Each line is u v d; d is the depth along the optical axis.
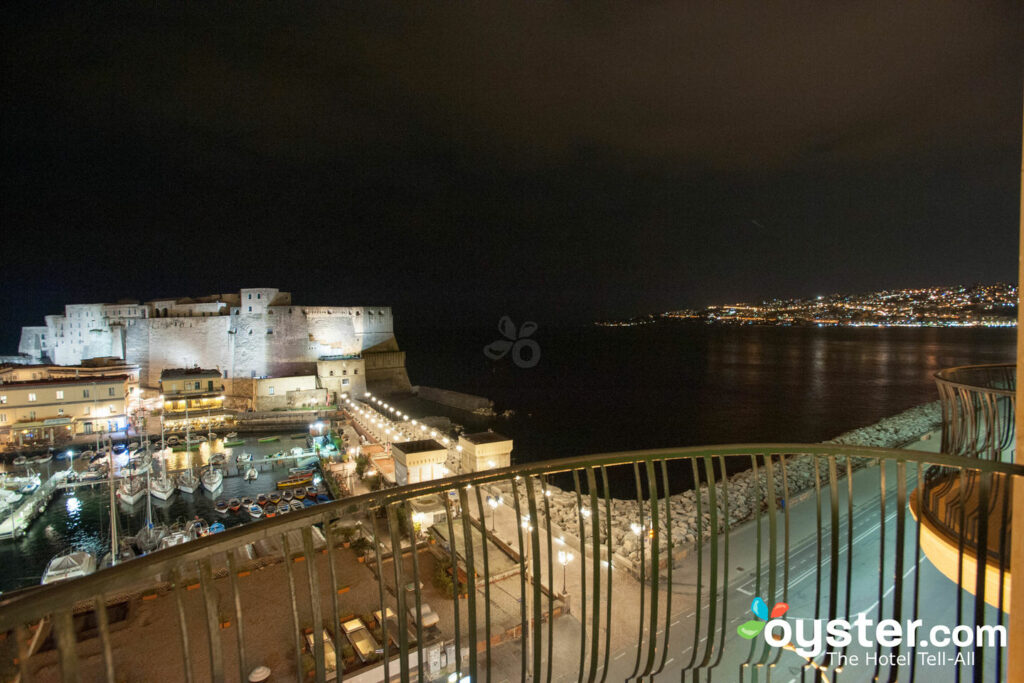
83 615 16.81
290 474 54.59
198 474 53.56
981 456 8.41
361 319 96.56
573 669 18.42
